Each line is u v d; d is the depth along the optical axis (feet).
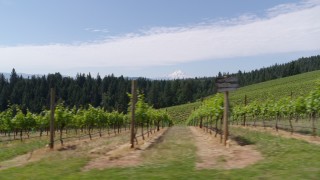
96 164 54.49
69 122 138.10
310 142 77.20
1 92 526.57
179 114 471.21
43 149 97.14
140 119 128.36
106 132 219.41
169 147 84.74
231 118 210.59
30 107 514.27
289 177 39.75
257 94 409.69
